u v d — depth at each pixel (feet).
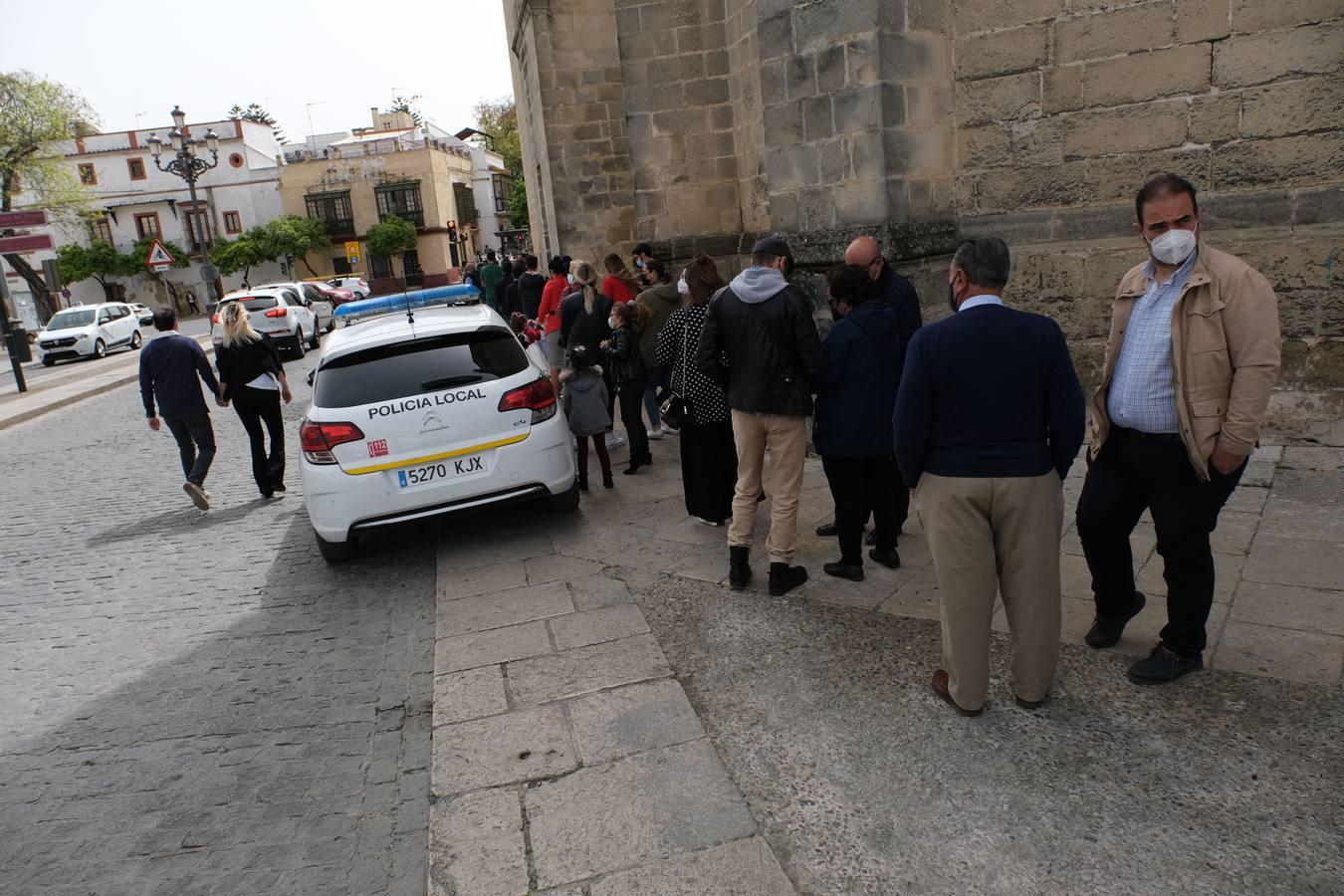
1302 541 14.46
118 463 34.32
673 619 14.33
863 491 14.71
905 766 9.87
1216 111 18.98
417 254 182.50
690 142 35.94
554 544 18.70
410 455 18.16
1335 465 17.66
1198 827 8.49
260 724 12.87
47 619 18.10
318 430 17.97
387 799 10.70
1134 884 7.89
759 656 12.76
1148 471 10.37
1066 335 21.04
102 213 174.81
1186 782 9.14
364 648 15.17
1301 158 18.39
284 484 27.35
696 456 17.76
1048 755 9.78
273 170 180.75
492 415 18.54
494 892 8.56
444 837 9.45
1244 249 18.76
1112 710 10.47
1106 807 8.89
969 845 8.58
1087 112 20.26
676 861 8.71
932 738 10.32
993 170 21.52
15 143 130.31
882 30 19.79
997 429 9.71
